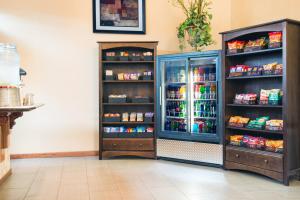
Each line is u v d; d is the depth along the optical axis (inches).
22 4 211.5
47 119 216.2
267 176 160.9
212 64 197.8
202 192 142.2
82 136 221.0
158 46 228.5
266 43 165.9
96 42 218.8
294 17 174.7
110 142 209.3
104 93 221.5
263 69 164.4
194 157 192.9
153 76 213.2
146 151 208.5
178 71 211.0
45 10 214.5
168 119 212.8
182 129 206.1
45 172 176.7
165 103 212.4
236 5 229.5
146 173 174.1
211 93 194.9
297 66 156.7
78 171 178.9
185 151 196.4
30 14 212.5
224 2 236.8
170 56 203.0
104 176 168.6
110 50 219.3
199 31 202.1
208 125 197.0
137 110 225.0
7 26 209.8
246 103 172.7
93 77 221.5
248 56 185.8
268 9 195.5
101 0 220.8
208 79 195.8
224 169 179.8
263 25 159.0
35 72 213.8
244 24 219.9
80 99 220.2
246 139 172.6
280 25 152.3
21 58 211.8
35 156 214.8
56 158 213.5
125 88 223.8
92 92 221.6
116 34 223.8
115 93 222.8
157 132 207.9
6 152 165.3
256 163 163.3
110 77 212.4
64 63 217.6
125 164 195.3
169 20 229.9
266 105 162.2
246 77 171.0
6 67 117.5
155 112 208.4
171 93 211.2
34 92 213.9
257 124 167.5
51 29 215.5
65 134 218.8
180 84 209.2
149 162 199.9
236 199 133.2
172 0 229.8
